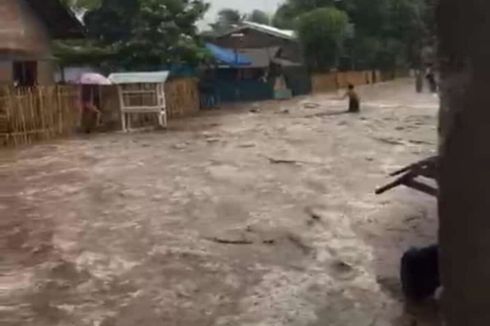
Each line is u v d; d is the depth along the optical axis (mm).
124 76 25672
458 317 1653
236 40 53844
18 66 25750
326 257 8211
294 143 19797
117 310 6527
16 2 25375
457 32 1581
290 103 40344
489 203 1579
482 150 1566
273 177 13984
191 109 34281
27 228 9906
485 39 1535
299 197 11891
